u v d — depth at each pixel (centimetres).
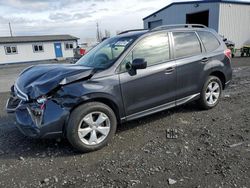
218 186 282
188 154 359
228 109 559
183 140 407
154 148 382
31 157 371
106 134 393
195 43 516
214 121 487
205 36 541
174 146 386
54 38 3822
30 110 366
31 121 362
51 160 360
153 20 2894
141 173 315
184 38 498
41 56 3675
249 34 2439
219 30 2211
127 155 365
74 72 380
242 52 2023
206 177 300
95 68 400
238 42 2381
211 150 367
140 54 432
